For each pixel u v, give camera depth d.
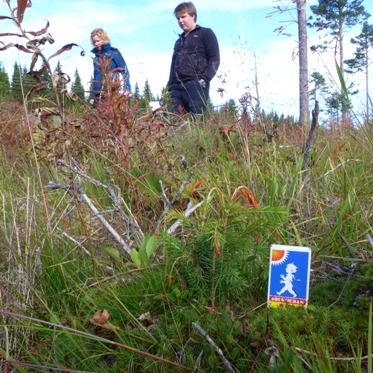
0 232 2.87
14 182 3.79
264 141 3.88
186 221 2.36
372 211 2.93
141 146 3.22
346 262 2.48
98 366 2.01
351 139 4.23
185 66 6.98
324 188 3.22
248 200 2.49
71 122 3.42
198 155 4.03
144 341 2.04
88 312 2.29
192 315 2.07
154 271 2.40
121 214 2.72
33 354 2.12
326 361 1.66
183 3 7.02
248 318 2.05
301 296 1.99
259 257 2.46
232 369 1.74
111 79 3.09
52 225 2.97
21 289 2.43
